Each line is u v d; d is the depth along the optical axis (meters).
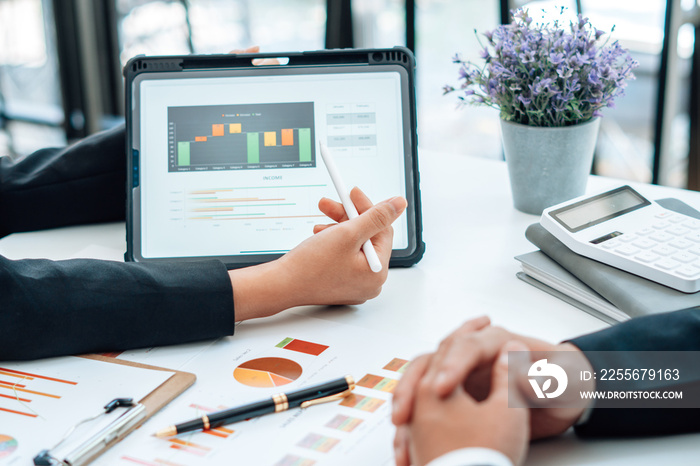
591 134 1.01
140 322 0.70
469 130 3.29
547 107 1.00
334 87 0.94
